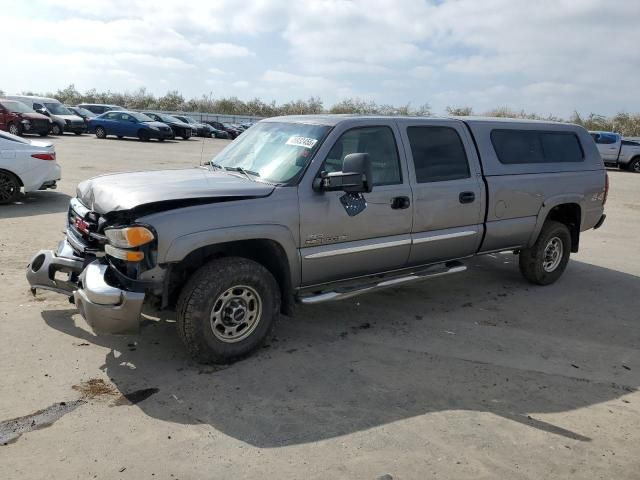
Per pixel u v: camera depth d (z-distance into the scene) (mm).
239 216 4078
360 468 3018
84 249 4277
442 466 3068
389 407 3693
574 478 3016
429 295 6199
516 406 3793
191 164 18547
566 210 6922
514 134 6180
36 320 4812
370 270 4992
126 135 30438
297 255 4422
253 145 5109
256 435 3297
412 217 5102
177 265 4055
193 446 3162
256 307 4266
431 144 5367
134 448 3121
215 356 4109
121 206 3896
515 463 3129
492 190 5758
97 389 3750
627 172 26016
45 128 26359
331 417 3531
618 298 6406
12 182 9969
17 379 3814
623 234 10469
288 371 4148
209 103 72375
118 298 3783
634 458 3229
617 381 4270
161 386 3832
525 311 5809
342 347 4645
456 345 4816
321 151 4551
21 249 7020
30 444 3115
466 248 5723
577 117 48938
